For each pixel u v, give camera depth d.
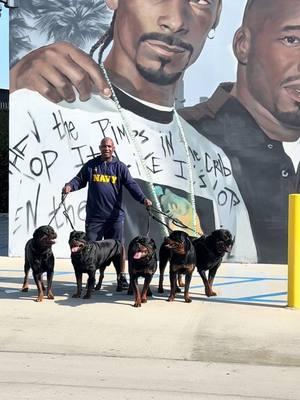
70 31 11.12
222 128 10.82
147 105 10.99
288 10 10.49
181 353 5.55
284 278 9.38
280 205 10.68
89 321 6.61
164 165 10.97
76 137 11.15
